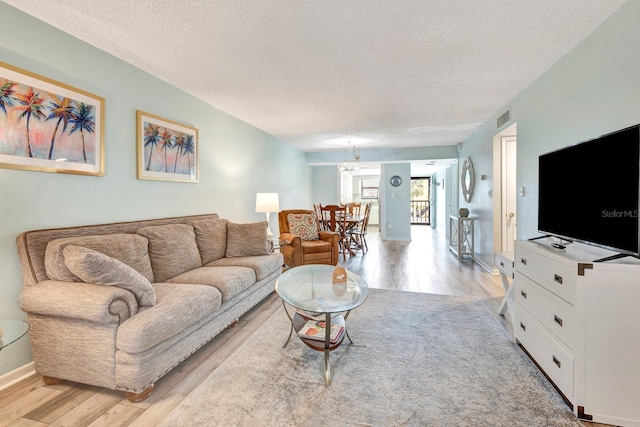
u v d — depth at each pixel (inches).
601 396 59.1
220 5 71.4
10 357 72.6
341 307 75.4
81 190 88.9
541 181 94.0
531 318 81.0
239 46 91.4
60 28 81.7
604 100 78.8
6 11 71.4
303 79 117.0
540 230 94.0
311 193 345.7
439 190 406.6
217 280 96.8
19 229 74.5
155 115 114.3
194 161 136.0
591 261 60.0
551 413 62.0
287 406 64.9
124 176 102.7
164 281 99.9
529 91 122.0
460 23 79.3
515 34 85.0
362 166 337.1
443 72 110.4
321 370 78.6
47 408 64.1
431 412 62.7
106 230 92.7
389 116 169.6
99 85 93.4
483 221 187.6
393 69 108.0
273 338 96.7
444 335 97.7
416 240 316.2
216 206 154.2
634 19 68.9
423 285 154.3
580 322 59.7
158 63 103.3
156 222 112.3
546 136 108.4
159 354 70.1
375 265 200.5
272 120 178.5
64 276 71.0
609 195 62.6
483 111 159.6
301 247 172.6
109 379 66.0
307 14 75.1
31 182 76.9
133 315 68.6
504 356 84.6
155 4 71.1
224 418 61.4
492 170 169.2
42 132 78.2
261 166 203.8
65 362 68.7
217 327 92.4
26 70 74.9
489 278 166.1
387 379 74.4
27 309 67.4
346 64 103.9
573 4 71.8
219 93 133.0
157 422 60.2
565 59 96.4
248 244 134.4
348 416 61.7
